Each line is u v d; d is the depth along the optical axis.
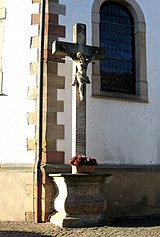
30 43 9.52
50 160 8.87
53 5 9.59
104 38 10.42
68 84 9.36
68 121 9.20
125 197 9.44
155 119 10.33
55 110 9.12
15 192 8.85
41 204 8.59
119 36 10.63
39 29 9.52
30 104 9.22
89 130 9.45
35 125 9.09
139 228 7.66
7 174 8.95
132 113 10.05
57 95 9.20
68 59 9.45
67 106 9.26
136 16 10.70
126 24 10.79
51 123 9.04
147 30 10.70
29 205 8.76
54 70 9.27
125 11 10.87
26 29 9.62
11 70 9.48
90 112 9.55
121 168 9.54
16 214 8.75
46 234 7.06
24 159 9.01
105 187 9.27
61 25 9.59
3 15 9.80
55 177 8.33
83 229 7.49
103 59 9.56
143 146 10.02
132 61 10.65
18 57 9.53
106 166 9.41
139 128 10.07
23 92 9.33
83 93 8.61
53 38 9.41
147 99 10.29
